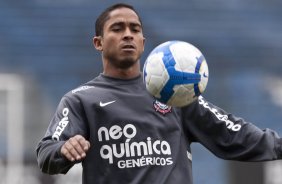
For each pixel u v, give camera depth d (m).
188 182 15.59
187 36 70.62
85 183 15.68
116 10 16.20
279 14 73.62
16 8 69.44
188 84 14.64
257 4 73.62
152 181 15.26
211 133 16.06
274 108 65.19
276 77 68.25
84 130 15.71
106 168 15.48
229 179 40.78
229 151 16.05
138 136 15.53
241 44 70.62
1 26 68.25
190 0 72.69
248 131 15.83
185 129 16.11
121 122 15.62
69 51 67.50
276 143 15.83
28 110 57.94
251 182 39.72
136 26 16.14
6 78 58.66
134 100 15.87
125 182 15.38
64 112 15.74
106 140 15.60
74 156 13.93
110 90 16.02
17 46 67.25
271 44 71.31
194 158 59.62
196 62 14.70
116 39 15.99
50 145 14.88
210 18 71.81
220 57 69.50
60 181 44.22
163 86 14.71
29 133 56.78
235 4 73.31
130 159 15.45
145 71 15.02
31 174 48.44
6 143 55.09
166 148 15.54
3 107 56.47
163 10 71.81
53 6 70.19
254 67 68.94
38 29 68.56
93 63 66.88
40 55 67.06
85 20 69.94
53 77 65.12
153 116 15.74
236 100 65.25
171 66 14.61
